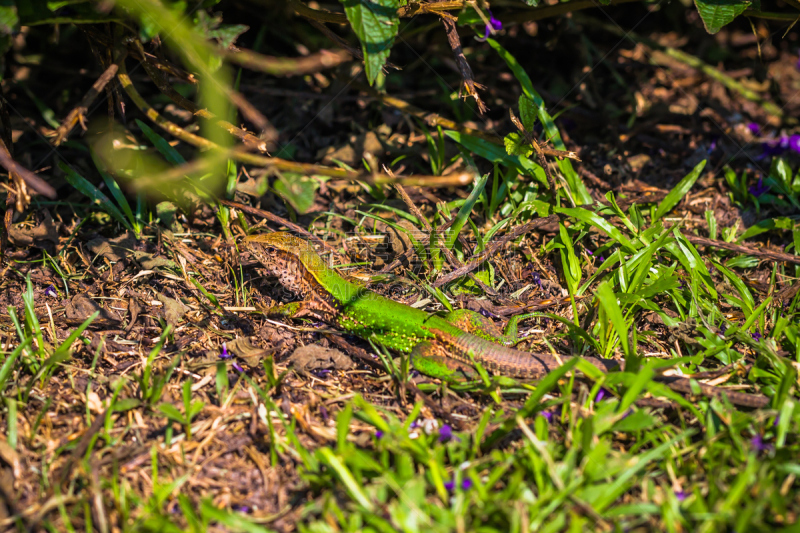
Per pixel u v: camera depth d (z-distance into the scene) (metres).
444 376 3.79
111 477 3.17
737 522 2.66
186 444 3.37
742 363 3.85
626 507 2.78
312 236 5.04
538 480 2.91
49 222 4.91
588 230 4.91
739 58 7.60
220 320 4.35
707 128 6.59
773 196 5.50
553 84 6.84
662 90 7.21
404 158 5.98
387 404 3.71
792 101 7.12
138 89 6.27
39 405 3.56
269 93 6.30
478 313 4.32
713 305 4.27
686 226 5.31
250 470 3.29
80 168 5.63
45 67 6.34
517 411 3.46
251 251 4.57
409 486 2.85
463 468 3.09
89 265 4.69
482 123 6.22
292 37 6.89
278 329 4.30
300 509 3.04
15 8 3.32
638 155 6.19
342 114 6.47
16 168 3.34
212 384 3.79
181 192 5.32
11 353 3.76
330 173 3.19
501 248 4.96
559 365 3.77
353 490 2.84
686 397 3.63
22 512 2.96
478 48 6.89
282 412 3.58
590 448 3.03
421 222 4.82
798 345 3.79
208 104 4.40
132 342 4.09
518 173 5.54
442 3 4.21
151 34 3.34
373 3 3.51
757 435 3.17
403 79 6.85
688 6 7.59
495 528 2.82
